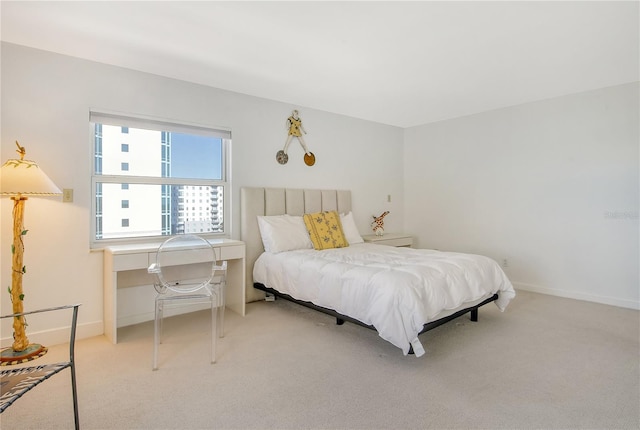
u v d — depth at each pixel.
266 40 2.49
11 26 2.27
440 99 3.95
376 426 1.63
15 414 1.71
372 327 2.38
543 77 3.27
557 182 3.90
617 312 3.30
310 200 4.19
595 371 2.14
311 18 2.20
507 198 4.31
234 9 2.09
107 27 2.29
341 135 4.63
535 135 4.05
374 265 2.73
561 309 3.40
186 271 3.29
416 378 2.07
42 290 2.59
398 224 5.39
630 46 2.61
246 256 3.62
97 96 2.83
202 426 1.63
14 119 2.49
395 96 3.83
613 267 3.55
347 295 2.52
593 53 2.73
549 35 2.43
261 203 3.75
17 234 2.29
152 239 3.20
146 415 1.71
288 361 2.30
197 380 2.04
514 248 4.26
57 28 2.30
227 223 3.63
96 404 1.80
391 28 2.32
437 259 2.96
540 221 4.04
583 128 3.70
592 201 3.67
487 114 4.47
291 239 3.58
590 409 1.75
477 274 2.78
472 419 1.67
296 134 4.10
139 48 2.61
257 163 3.81
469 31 2.37
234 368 2.20
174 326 2.98
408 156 5.41
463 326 2.94
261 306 3.54
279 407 1.78
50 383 2.00
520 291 4.12
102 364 2.25
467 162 4.70
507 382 2.02
